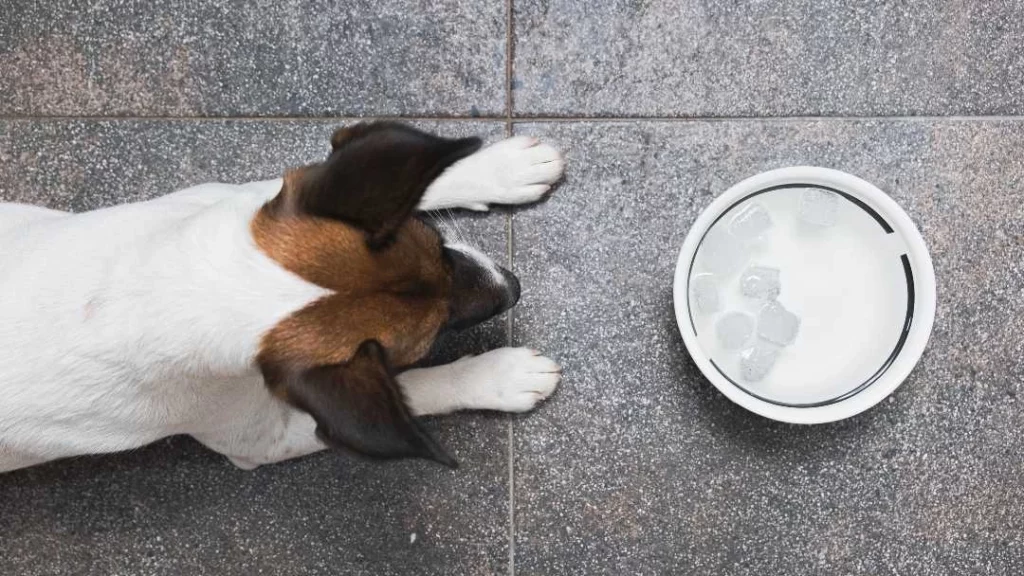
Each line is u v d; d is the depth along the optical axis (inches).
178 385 32.8
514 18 39.4
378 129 29.2
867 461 39.2
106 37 39.5
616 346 39.2
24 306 32.3
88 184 39.3
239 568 39.3
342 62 39.4
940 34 39.4
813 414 36.4
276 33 39.4
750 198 37.9
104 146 39.4
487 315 34.2
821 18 39.4
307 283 29.9
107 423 33.6
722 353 38.4
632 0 39.4
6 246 33.4
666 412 39.1
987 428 39.3
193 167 39.3
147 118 39.4
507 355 38.1
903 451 39.3
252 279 30.1
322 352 29.6
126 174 39.3
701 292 38.1
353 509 39.3
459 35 39.4
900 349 36.6
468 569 39.2
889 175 39.4
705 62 39.4
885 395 36.3
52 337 32.1
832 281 38.3
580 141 39.3
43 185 39.4
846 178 36.8
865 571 39.3
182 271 30.7
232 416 35.5
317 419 29.1
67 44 39.4
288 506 39.3
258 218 30.6
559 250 39.2
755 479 39.1
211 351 30.9
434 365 38.6
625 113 39.4
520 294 36.9
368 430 28.4
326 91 39.4
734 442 39.1
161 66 39.4
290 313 29.9
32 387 32.5
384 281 30.1
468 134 39.4
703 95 39.4
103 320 31.7
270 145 39.3
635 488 39.2
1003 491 39.3
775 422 39.2
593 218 39.2
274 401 35.1
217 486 39.3
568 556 39.2
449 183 38.2
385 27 39.4
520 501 39.2
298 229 30.1
